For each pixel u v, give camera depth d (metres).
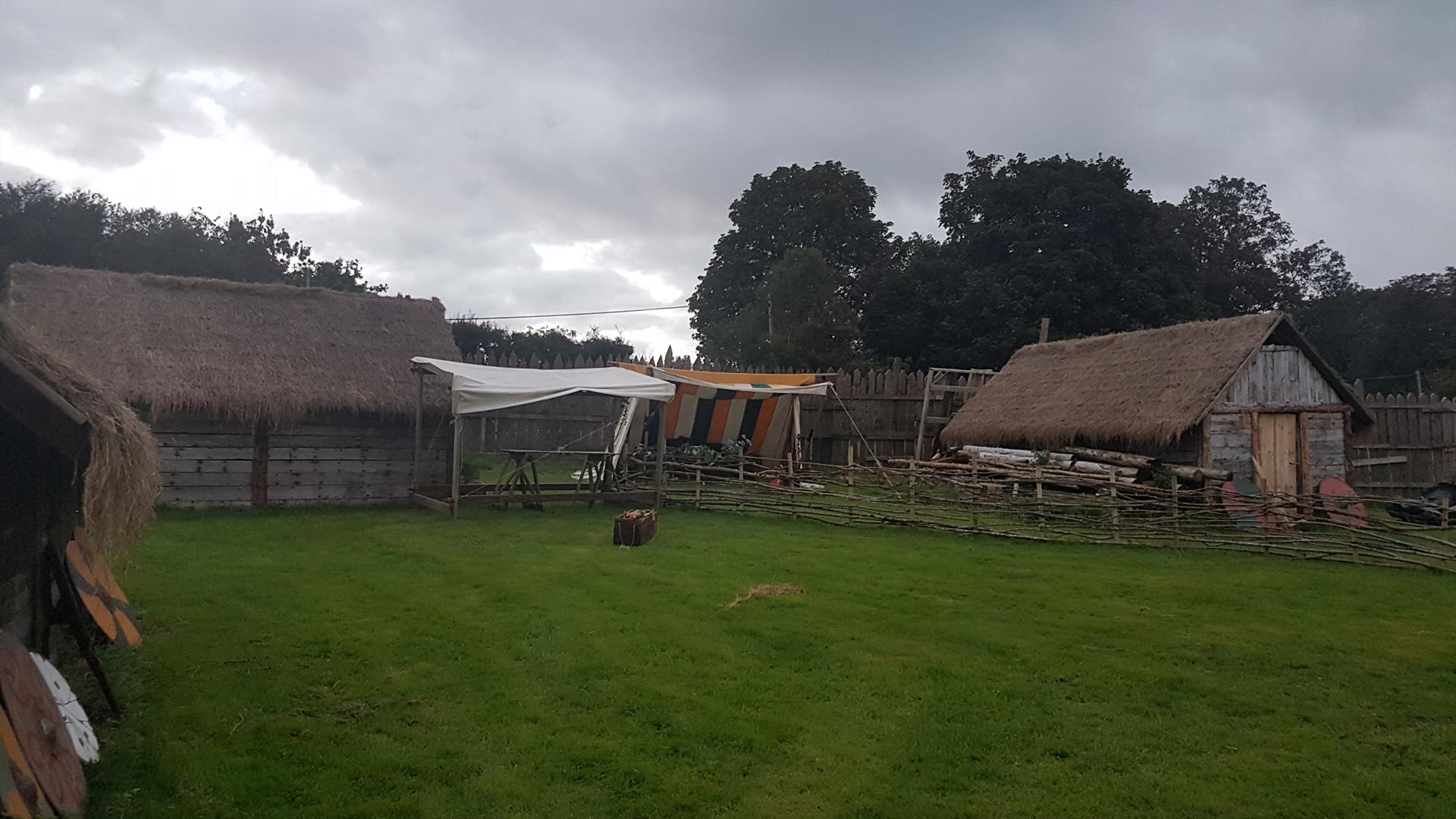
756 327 31.27
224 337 14.83
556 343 37.84
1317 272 42.38
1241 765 4.87
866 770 4.72
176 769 4.47
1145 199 34.19
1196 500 12.99
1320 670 6.49
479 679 5.94
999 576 9.72
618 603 8.05
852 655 6.62
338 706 5.41
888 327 35.12
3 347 4.53
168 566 9.16
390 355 16.20
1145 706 5.72
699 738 5.06
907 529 13.12
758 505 14.57
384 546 10.78
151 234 32.41
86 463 5.30
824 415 21.48
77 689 5.33
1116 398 16.31
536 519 13.51
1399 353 36.06
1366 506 16.39
